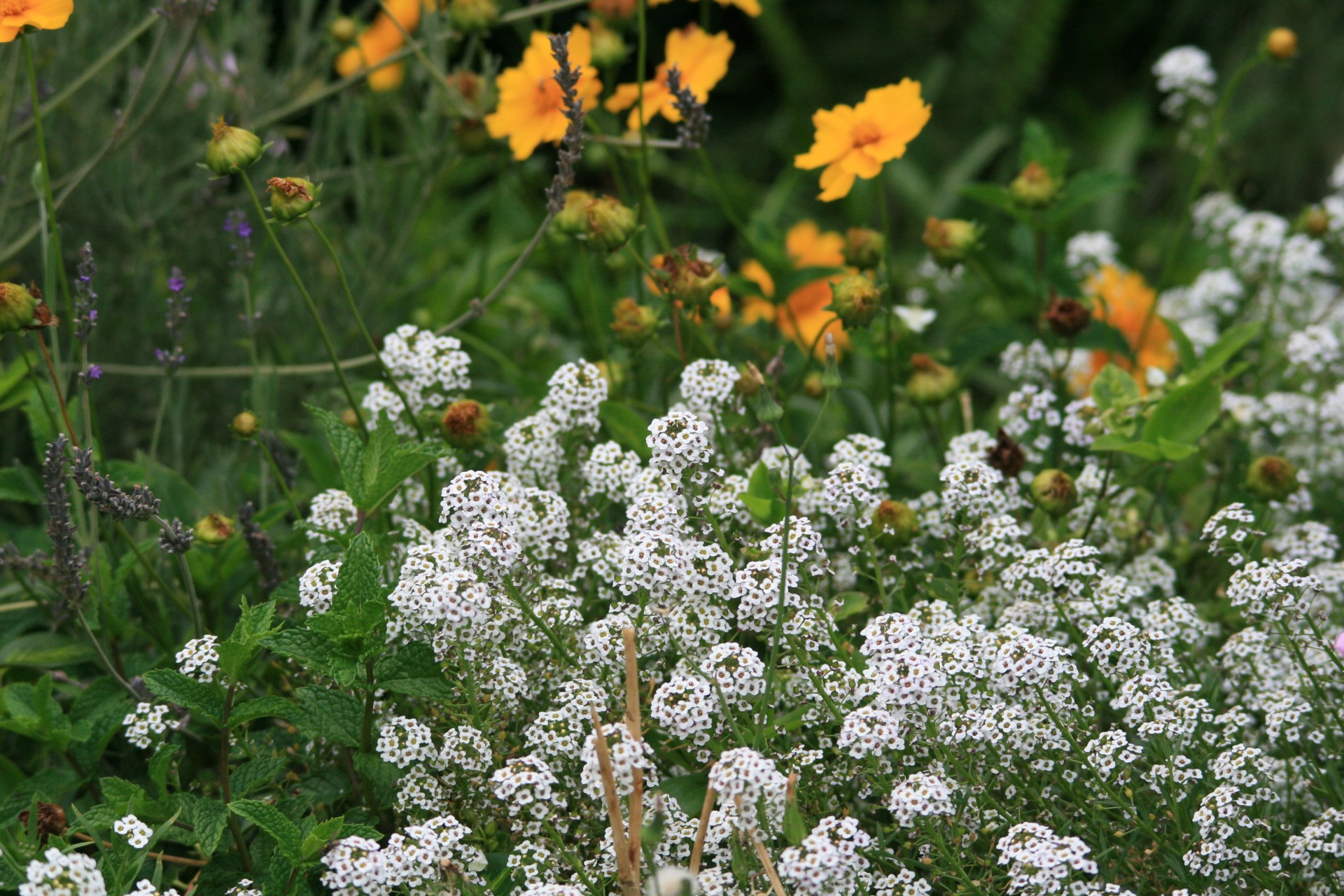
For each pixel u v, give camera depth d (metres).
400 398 1.84
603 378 1.83
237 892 1.71
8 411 2.00
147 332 2.00
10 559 1.78
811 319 2.07
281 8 2.99
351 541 1.73
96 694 1.79
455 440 1.82
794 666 1.75
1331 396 1.94
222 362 2.03
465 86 2.02
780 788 1.68
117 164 1.99
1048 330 1.97
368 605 1.71
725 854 1.72
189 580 1.78
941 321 2.32
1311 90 3.14
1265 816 1.74
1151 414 1.85
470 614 1.71
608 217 1.87
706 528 1.76
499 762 1.75
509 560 1.72
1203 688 1.80
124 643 1.86
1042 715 1.74
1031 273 2.01
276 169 2.04
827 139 1.88
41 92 1.98
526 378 1.98
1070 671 1.73
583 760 1.70
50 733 1.76
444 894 1.69
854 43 3.84
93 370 1.79
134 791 1.72
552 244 2.01
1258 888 1.73
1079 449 1.93
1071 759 1.73
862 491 1.77
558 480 1.84
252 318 1.88
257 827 1.76
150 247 2.04
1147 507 1.96
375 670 1.73
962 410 1.98
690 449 1.74
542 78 1.93
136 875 1.70
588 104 1.92
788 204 3.31
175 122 2.05
